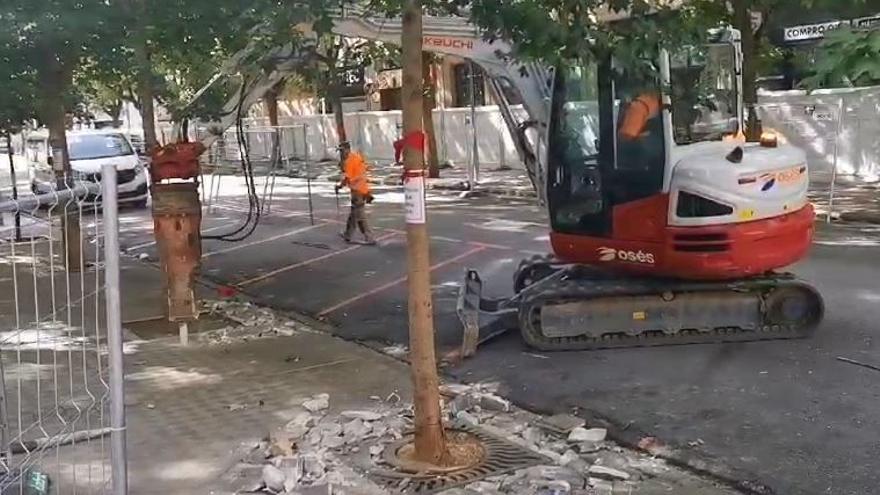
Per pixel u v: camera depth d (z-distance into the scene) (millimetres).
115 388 4336
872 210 16078
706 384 7559
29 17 9148
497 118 29031
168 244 9453
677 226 8484
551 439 6438
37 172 20656
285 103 42531
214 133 11094
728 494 5496
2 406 5445
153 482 5773
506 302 9438
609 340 8766
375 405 7211
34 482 5336
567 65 5707
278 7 5793
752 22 15914
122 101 38125
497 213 18969
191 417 7043
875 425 6484
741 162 8375
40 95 12688
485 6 5441
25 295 11234
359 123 36406
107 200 4168
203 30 8945
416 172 5676
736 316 8781
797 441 6254
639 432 6551
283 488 5566
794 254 8617
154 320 10500
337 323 10359
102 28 9945
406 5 5328
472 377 8109
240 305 11312
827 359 8055
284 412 7109
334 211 20734
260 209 18938
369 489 5570
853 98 20172
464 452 6082
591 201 9117
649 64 5988
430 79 26297
